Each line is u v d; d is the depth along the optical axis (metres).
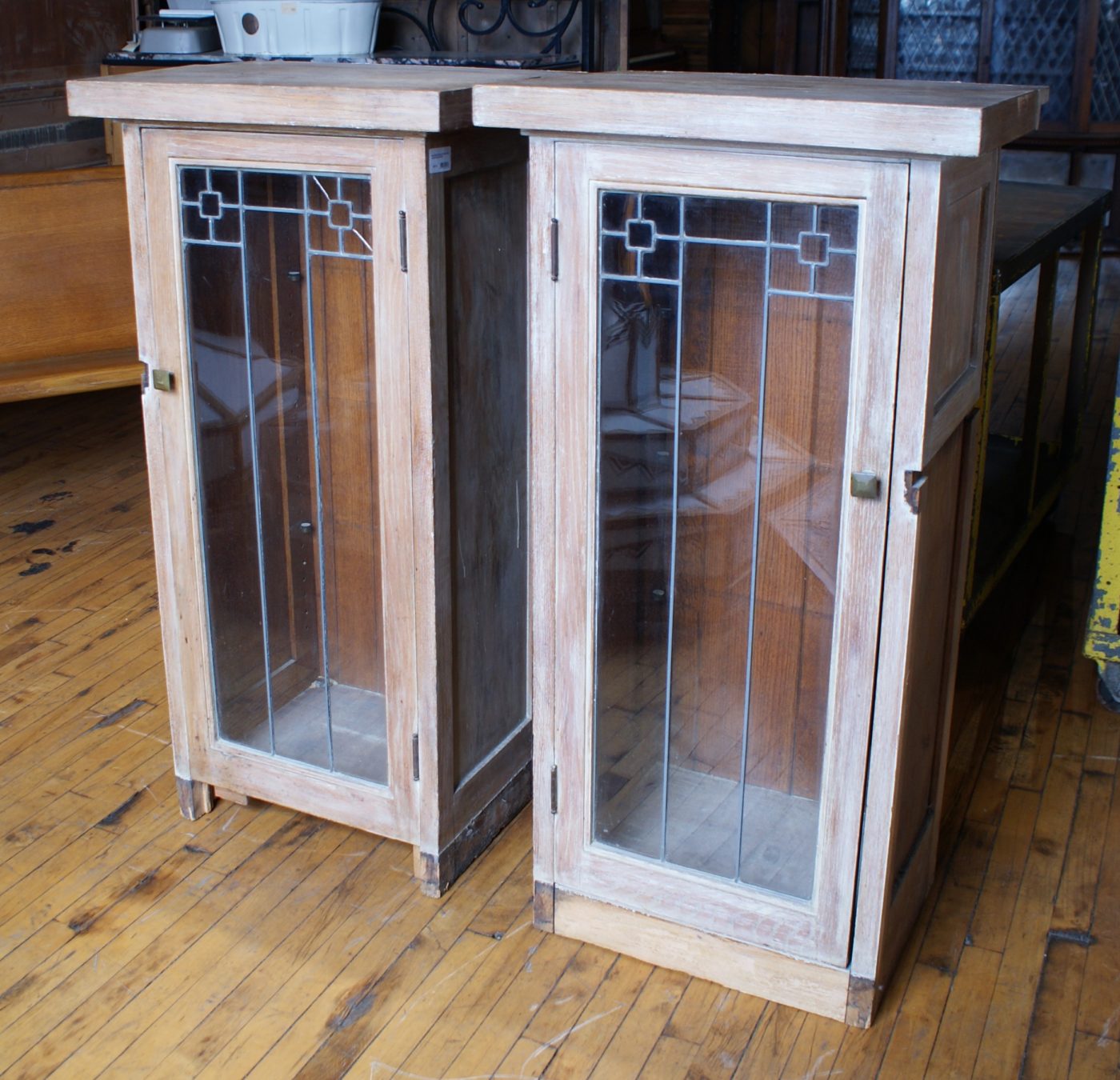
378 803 2.20
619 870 2.02
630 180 1.69
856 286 1.61
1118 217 7.07
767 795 1.91
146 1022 1.92
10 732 2.69
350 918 2.14
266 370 2.08
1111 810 2.46
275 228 1.99
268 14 3.59
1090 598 3.35
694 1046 1.88
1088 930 2.13
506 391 2.15
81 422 4.66
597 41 3.71
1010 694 2.89
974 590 2.93
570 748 1.99
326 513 2.12
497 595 2.24
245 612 2.24
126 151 2.03
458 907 2.18
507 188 2.05
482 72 2.12
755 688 1.87
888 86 1.76
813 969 1.93
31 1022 1.92
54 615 3.22
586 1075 1.83
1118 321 5.80
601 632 1.93
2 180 3.69
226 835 2.36
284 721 2.28
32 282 3.79
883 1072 1.84
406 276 1.88
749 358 1.73
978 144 1.46
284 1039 1.89
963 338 1.80
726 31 7.40
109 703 2.81
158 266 2.07
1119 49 6.80
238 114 1.89
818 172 1.58
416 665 2.07
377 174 1.85
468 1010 1.95
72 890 2.21
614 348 1.79
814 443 1.72
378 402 1.97
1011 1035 1.91
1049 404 4.68
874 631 1.73
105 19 4.73
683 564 1.86
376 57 3.66
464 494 2.08
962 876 2.27
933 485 1.76
